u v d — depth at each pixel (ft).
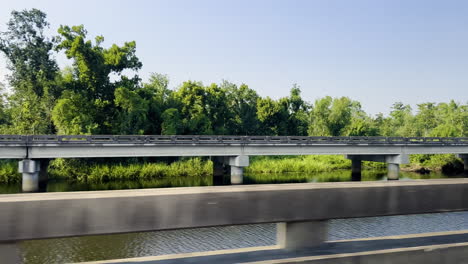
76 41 160.97
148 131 184.24
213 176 152.35
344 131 262.88
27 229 7.92
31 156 114.11
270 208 9.64
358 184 10.77
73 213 8.20
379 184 10.78
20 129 159.22
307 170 174.09
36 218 7.98
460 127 309.42
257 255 9.87
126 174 141.79
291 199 9.85
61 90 174.29
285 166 171.73
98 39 178.09
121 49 179.42
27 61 186.39
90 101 171.94
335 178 150.30
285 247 9.98
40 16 186.19
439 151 163.02
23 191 111.45
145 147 127.24
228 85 236.02
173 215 8.86
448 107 378.53
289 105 268.21
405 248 10.53
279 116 241.96
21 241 7.95
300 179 144.97
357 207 10.42
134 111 166.61
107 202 8.41
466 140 174.81
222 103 210.79
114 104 178.19
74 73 179.11
